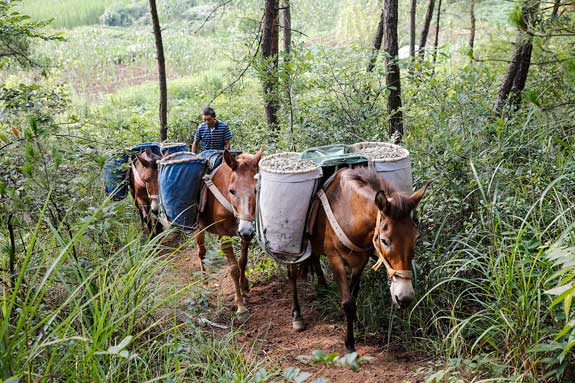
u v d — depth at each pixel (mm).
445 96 7520
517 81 7645
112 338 4664
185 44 31062
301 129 7992
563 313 4285
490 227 5219
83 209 5859
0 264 5105
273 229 5633
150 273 4816
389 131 8133
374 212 4902
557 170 5715
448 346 5094
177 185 6703
